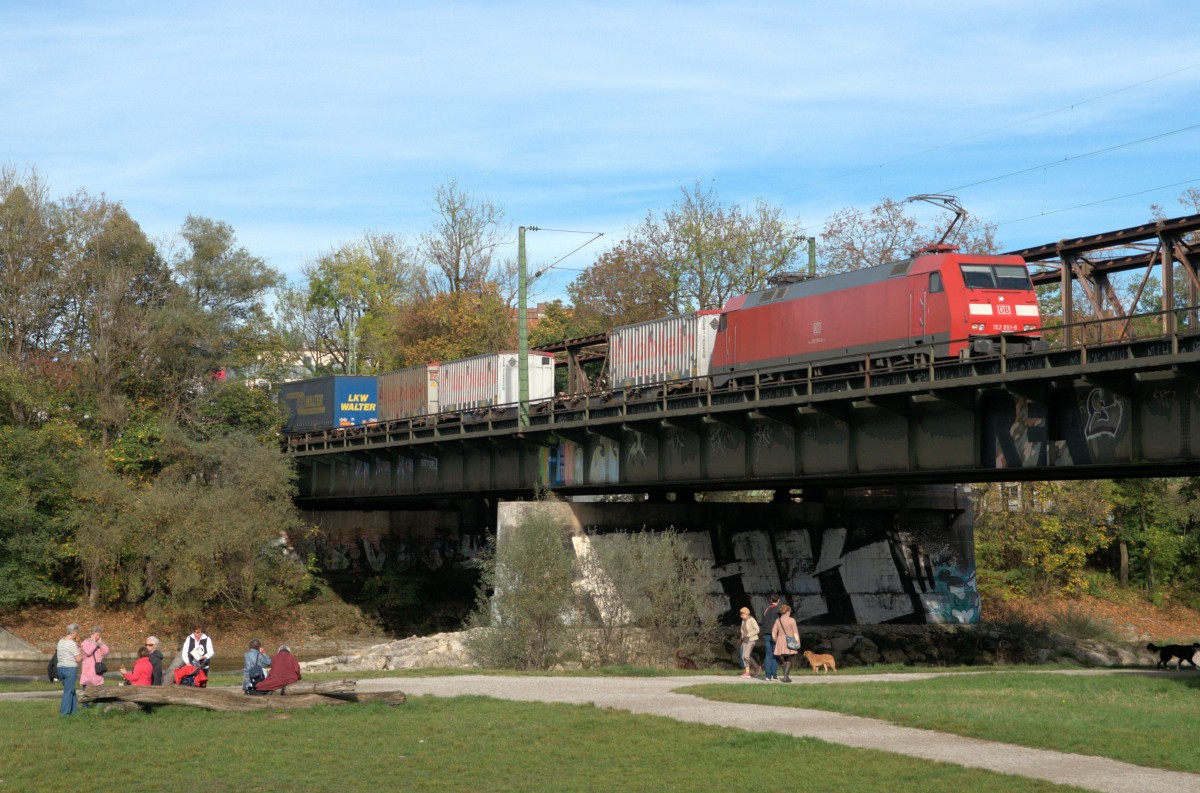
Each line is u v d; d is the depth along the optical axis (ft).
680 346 186.29
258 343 258.57
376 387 257.55
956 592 203.00
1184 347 99.40
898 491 200.13
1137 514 273.95
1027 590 254.06
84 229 242.99
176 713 79.46
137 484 225.15
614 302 285.64
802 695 88.43
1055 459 110.01
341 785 60.59
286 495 228.63
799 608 186.39
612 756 65.77
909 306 145.18
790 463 138.21
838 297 157.69
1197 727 70.90
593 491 178.09
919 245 251.39
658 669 123.24
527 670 129.18
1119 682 102.32
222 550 210.79
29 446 209.87
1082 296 264.93
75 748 69.10
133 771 63.67
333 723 76.18
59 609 222.28
